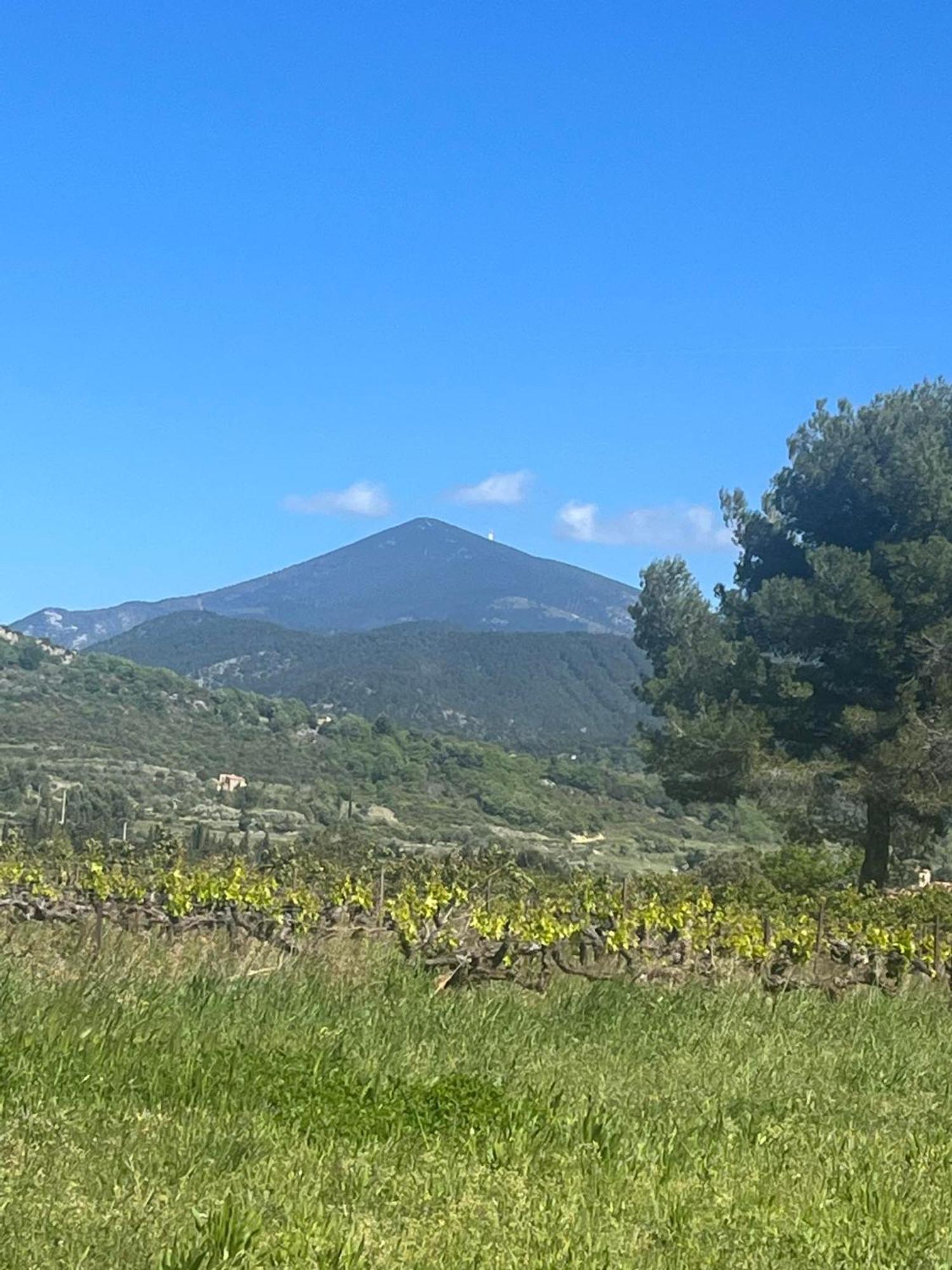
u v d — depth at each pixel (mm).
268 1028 10047
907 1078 10961
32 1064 8148
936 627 31719
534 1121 8156
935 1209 7125
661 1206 6785
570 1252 5980
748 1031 12047
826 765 32406
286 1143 7379
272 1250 5648
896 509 34812
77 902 16078
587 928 14883
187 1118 7520
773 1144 8328
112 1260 5434
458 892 16969
